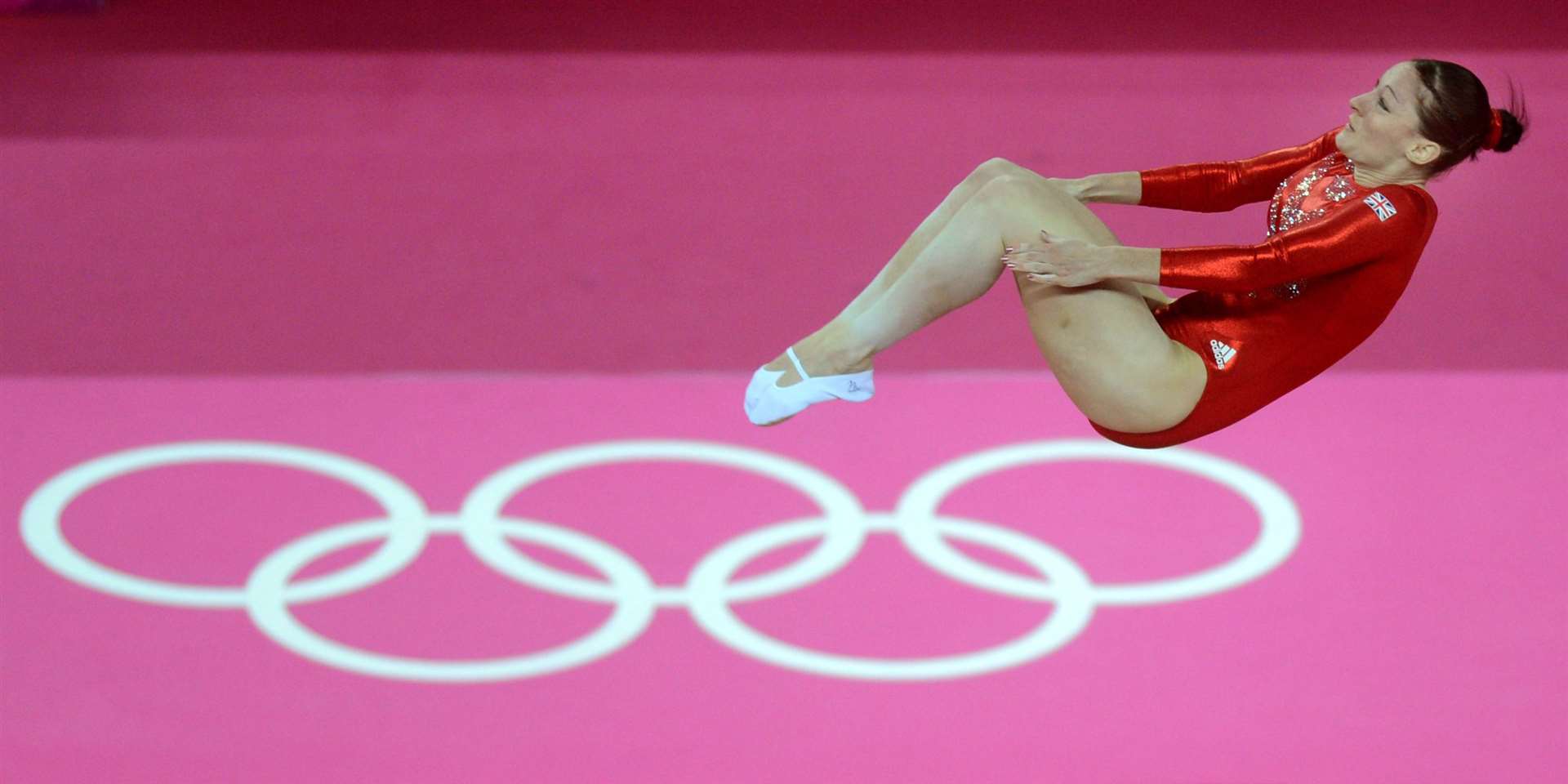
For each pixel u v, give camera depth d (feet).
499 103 124.67
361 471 84.28
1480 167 114.73
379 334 96.63
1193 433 49.29
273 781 65.36
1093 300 46.62
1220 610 76.18
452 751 67.26
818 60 134.00
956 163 117.08
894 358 96.27
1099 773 66.64
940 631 74.79
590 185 113.09
